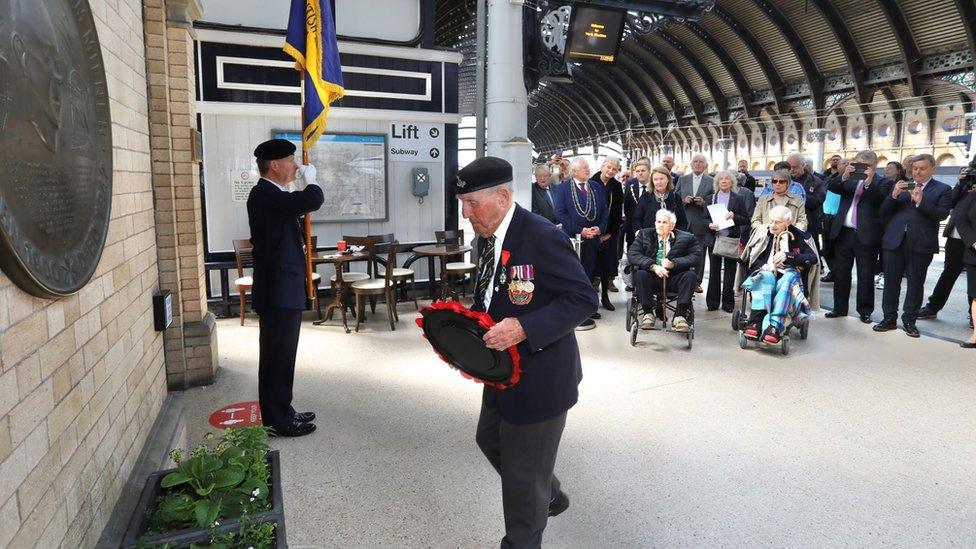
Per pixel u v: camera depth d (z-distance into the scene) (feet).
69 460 5.71
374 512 8.93
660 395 13.75
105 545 6.30
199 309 14.34
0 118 4.22
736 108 72.79
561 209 21.17
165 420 9.45
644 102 89.51
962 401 13.33
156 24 12.48
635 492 9.52
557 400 6.57
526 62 25.41
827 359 16.43
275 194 10.75
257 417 12.34
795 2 54.65
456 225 25.22
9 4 4.44
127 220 8.34
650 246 18.10
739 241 20.79
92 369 6.47
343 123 22.82
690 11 26.23
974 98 50.67
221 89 20.94
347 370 15.56
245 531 6.30
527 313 6.45
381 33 23.40
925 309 21.27
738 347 17.70
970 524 8.65
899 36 50.24
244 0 21.49
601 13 24.66
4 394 4.44
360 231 23.67
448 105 24.30
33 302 5.02
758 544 8.20
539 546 6.93
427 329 7.03
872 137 61.67
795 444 11.23
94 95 6.44
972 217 17.03
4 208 4.20
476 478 9.98
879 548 8.11
